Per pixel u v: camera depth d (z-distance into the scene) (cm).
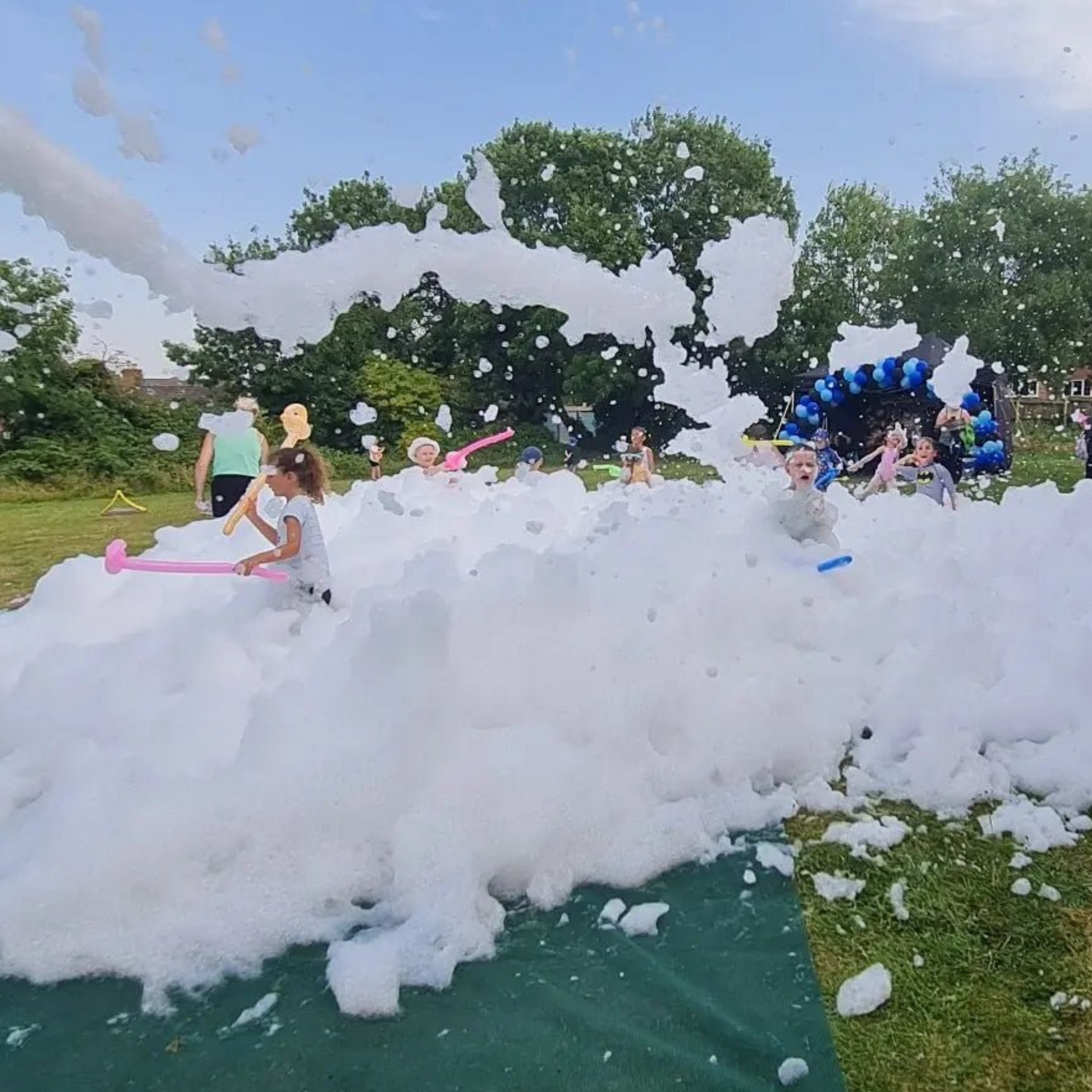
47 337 1500
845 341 610
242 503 454
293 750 248
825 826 253
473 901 216
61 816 236
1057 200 2161
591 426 2322
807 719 285
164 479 1542
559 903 223
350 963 196
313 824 230
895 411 1475
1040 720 291
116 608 403
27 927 205
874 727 298
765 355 2119
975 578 423
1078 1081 169
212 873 223
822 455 643
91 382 1542
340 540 458
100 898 209
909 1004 188
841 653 336
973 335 2206
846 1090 167
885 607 344
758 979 196
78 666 330
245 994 195
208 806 229
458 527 480
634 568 367
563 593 297
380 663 255
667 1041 179
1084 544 479
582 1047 178
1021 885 223
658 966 200
